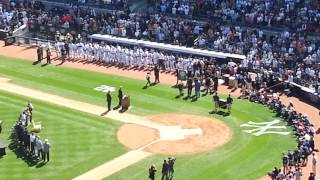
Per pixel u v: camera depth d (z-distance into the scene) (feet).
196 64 266.16
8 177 183.42
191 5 324.19
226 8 315.99
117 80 268.82
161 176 185.68
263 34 296.30
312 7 302.25
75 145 204.64
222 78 264.31
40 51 295.48
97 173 187.11
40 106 236.84
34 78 271.08
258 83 252.21
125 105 235.40
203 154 200.64
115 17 325.83
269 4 309.22
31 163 192.03
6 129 215.72
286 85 253.85
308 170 190.39
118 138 210.38
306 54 274.98
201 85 259.19
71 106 237.86
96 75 275.59
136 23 315.17
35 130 212.23
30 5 351.87
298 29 296.10
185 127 220.43
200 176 186.50
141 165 192.54
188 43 298.56
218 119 227.40
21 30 333.42
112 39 308.60
